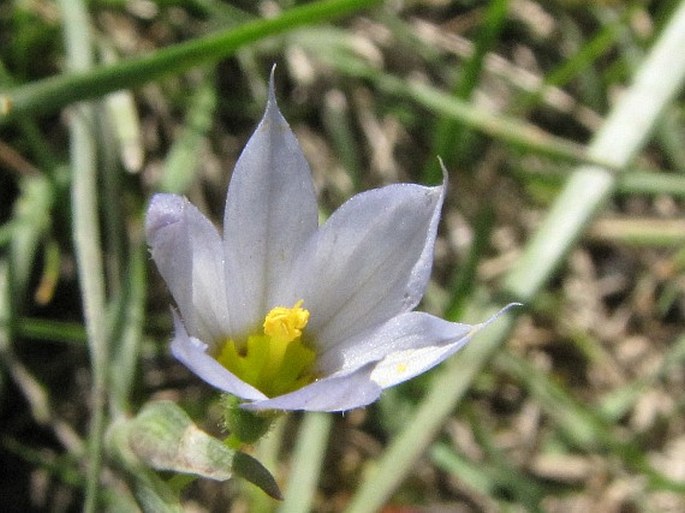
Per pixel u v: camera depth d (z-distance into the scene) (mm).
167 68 80
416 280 57
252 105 109
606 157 96
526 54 118
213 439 56
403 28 111
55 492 96
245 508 97
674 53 99
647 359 114
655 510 102
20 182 100
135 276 86
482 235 98
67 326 96
